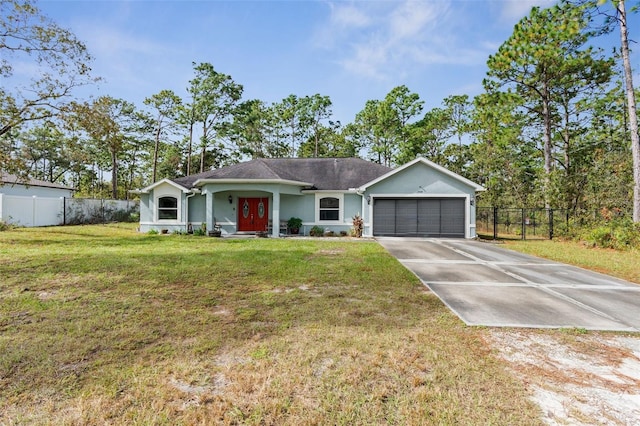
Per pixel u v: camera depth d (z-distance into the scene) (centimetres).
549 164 2095
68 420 256
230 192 1847
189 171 3553
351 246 1295
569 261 1050
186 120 3509
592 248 1370
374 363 353
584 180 1961
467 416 267
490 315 519
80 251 1041
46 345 385
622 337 443
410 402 285
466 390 305
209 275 745
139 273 743
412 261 1007
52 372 328
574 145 2564
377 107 3803
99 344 391
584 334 450
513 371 343
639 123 2245
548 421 263
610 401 292
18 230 1808
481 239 1684
